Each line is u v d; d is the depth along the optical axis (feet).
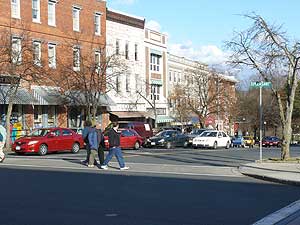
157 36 192.03
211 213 34.19
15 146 94.43
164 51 197.06
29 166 68.39
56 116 136.26
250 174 57.57
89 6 148.25
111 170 63.31
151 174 58.75
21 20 124.06
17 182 50.29
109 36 158.51
